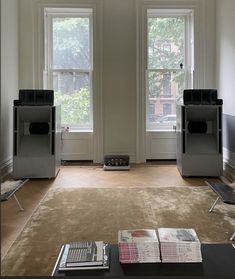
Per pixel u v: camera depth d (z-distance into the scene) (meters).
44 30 6.57
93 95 6.66
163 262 1.81
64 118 6.84
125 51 6.62
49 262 2.61
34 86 6.59
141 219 3.59
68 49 6.76
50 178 5.50
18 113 5.41
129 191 4.69
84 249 1.92
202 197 4.37
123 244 1.83
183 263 1.81
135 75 6.65
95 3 6.53
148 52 6.75
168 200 4.25
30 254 2.76
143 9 6.56
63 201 4.23
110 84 6.66
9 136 5.83
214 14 6.58
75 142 6.75
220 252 1.97
